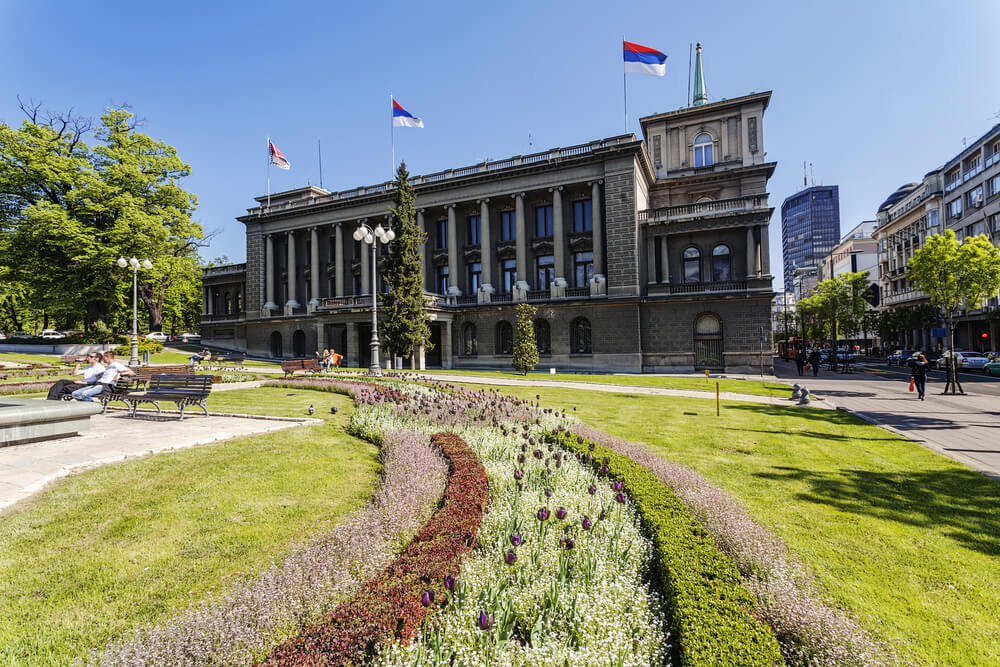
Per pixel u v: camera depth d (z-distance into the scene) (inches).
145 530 200.2
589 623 125.0
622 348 1405.0
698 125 1644.9
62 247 1421.0
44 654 123.7
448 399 551.5
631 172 1412.4
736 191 1568.7
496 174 1579.7
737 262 1398.9
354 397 606.5
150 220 1507.1
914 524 231.6
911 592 171.0
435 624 121.7
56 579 161.2
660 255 1478.8
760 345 1304.1
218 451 321.1
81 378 746.8
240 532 200.5
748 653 109.4
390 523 192.1
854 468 329.7
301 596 136.2
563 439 341.4
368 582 136.1
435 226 1758.1
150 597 151.6
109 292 1542.8
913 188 3449.8
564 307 1472.7
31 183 1449.3
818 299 2485.2
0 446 315.3
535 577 148.6
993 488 286.4
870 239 3836.1
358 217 1813.5
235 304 2229.3
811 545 206.2
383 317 1421.0
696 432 447.2
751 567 171.6
